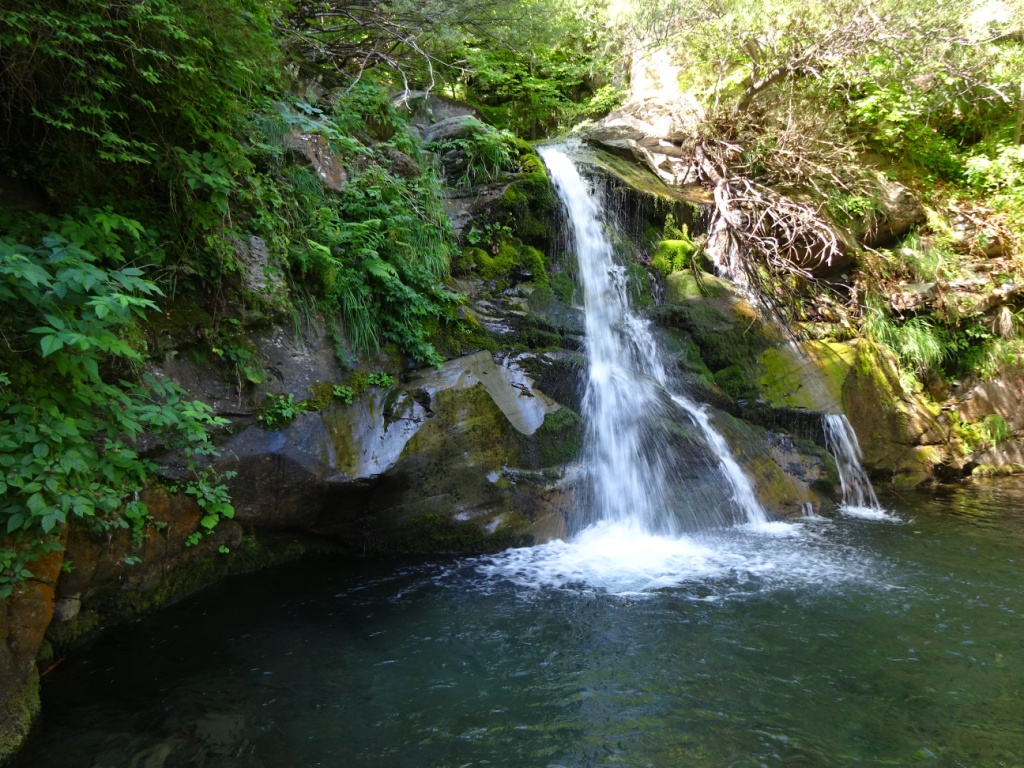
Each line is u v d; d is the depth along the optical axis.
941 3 10.67
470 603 5.04
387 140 8.30
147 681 3.95
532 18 8.98
